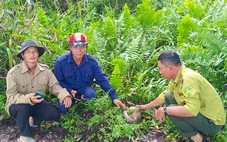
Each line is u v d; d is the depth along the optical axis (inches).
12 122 144.9
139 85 153.3
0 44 154.3
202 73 145.7
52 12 225.3
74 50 133.5
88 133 135.4
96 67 143.5
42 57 162.6
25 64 128.6
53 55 168.9
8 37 159.3
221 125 118.3
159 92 150.4
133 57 166.9
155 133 134.5
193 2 217.6
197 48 154.3
